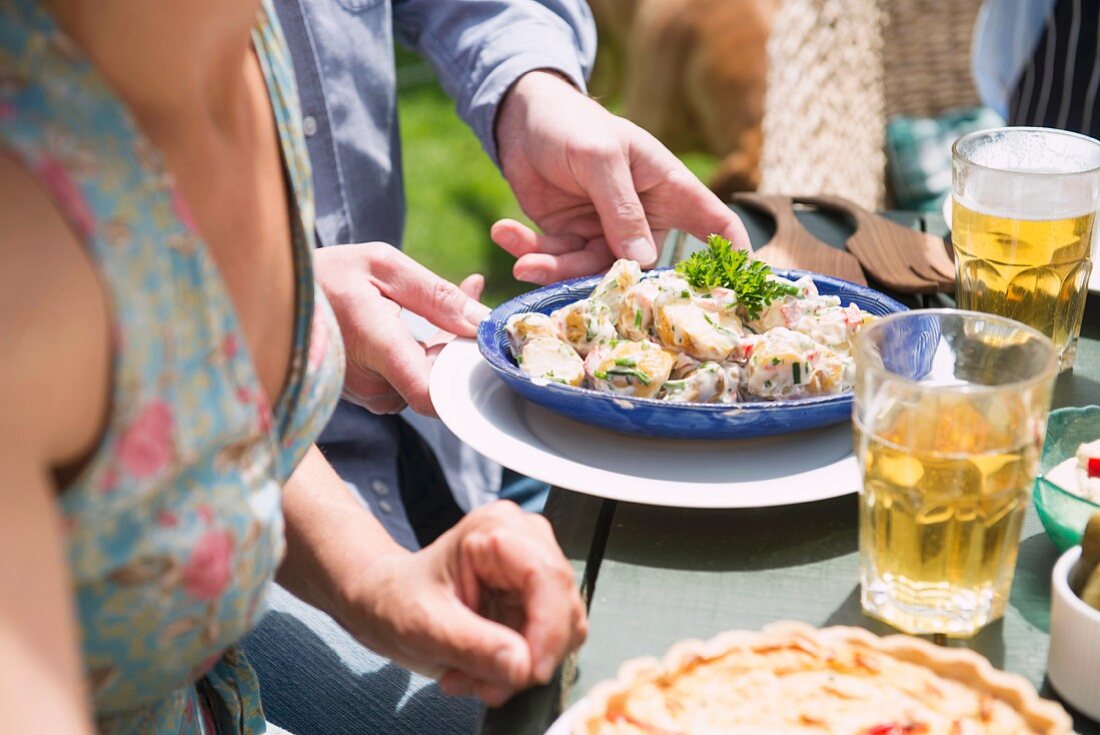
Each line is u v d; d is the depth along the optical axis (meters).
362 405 1.21
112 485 0.50
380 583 0.73
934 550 0.68
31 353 0.44
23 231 0.45
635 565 0.78
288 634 1.12
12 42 0.49
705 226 1.29
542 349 0.96
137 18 0.57
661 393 0.92
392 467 1.39
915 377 0.75
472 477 1.48
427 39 1.50
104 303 0.48
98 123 0.50
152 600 0.54
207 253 0.54
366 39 1.48
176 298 0.52
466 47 1.44
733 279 0.99
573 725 0.57
